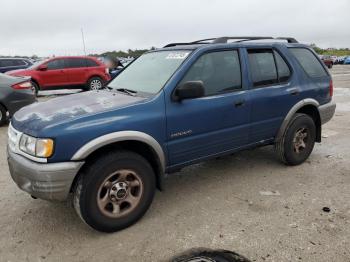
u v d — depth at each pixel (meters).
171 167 3.62
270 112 4.33
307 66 4.87
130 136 3.14
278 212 3.54
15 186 4.32
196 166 4.93
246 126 4.12
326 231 3.17
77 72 13.96
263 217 3.45
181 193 4.06
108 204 3.20
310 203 3.73
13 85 7.67
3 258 2.90
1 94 7.52
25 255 2.94
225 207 3.69
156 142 3.35
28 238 3.18
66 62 13.85
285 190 4.08
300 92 4.62
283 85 4.45
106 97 3.64
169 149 3.50
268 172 4.66
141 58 4.50
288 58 4.59
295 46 4.80
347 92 13.03
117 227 3.23
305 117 4.72
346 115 8.59
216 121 3.80
